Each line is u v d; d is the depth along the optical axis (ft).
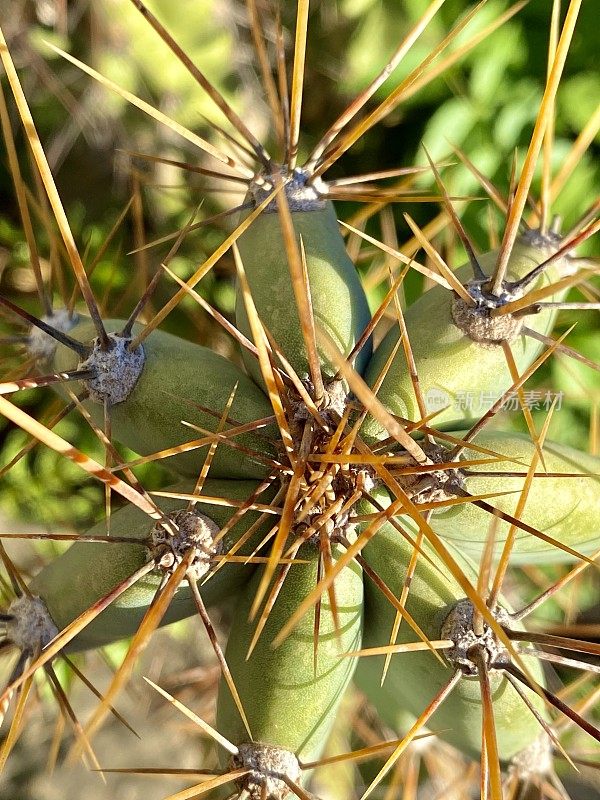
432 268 0.97
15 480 1.04
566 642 0.64
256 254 0.70
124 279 1.05
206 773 0.67
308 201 0.72
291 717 0.66
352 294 0.70
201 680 0.94
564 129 1.13
